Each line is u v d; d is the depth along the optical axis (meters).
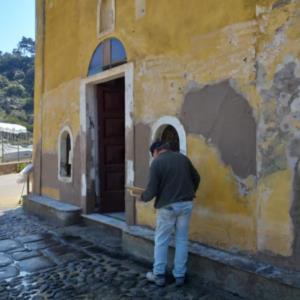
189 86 4.99
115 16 6.50
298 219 3.72
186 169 4.45
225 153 4.48
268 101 3.99
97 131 7.55
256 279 3.86
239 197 4.32
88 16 7.34
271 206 3.96
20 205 11.43
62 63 8.46
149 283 4.50
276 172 3.91
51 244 6.33
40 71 9.59
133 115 5.99
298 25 3.75
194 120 4.90
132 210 5.97
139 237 5.41
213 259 4.29
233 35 4.41
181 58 5.12
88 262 5.34
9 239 6.75
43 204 8.48
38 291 4.43
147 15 5.75
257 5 4.14
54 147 8.85
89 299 4.15
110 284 4.52
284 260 3.85
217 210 4.58
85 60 7.41
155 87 5.57
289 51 3.81
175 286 4.38
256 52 4.14
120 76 6.60
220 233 4.55
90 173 7.45
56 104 8.76
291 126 3.78
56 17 8.80
